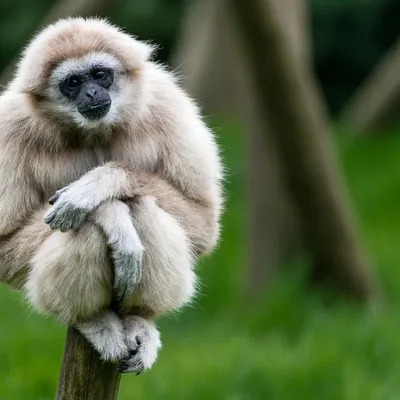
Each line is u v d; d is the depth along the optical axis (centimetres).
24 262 884
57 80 917
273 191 1905
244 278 1956
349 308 1772
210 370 1416
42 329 1662
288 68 1608
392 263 2073
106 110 908
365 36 3541
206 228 912
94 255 833
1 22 3631
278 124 1672
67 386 872
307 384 1369
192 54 3075
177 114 934
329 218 1772
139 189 876
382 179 2589
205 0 3056
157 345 876
